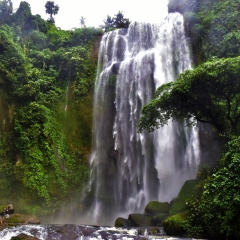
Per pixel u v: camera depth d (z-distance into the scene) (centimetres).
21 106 2220
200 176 1462
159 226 1395
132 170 2273
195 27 2367
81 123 2445
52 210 2014
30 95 2233
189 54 2341
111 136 2406
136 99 2397
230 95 1419
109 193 2286
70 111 2467
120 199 2250
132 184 2244
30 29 2919
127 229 1262
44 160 2095
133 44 2741
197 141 1986
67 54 2641
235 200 885
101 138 2420
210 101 1459
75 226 1262
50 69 2572
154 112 1512
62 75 2606
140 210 2136
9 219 1545
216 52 2094
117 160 2345
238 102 1523
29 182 1983
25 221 1555
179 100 1452
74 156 2302
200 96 1418
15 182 2014
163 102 1464
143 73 2442
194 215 1157
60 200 2075
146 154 2248
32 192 1980
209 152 1599
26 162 2036
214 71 1321
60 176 2106
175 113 1531
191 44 2364
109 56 2719
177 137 2133
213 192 995
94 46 2808
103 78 2577
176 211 1342
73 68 2605
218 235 1032
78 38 2819
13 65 2295
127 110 2408
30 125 2158
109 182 2316
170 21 2638
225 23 2188
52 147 2166
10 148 2084
